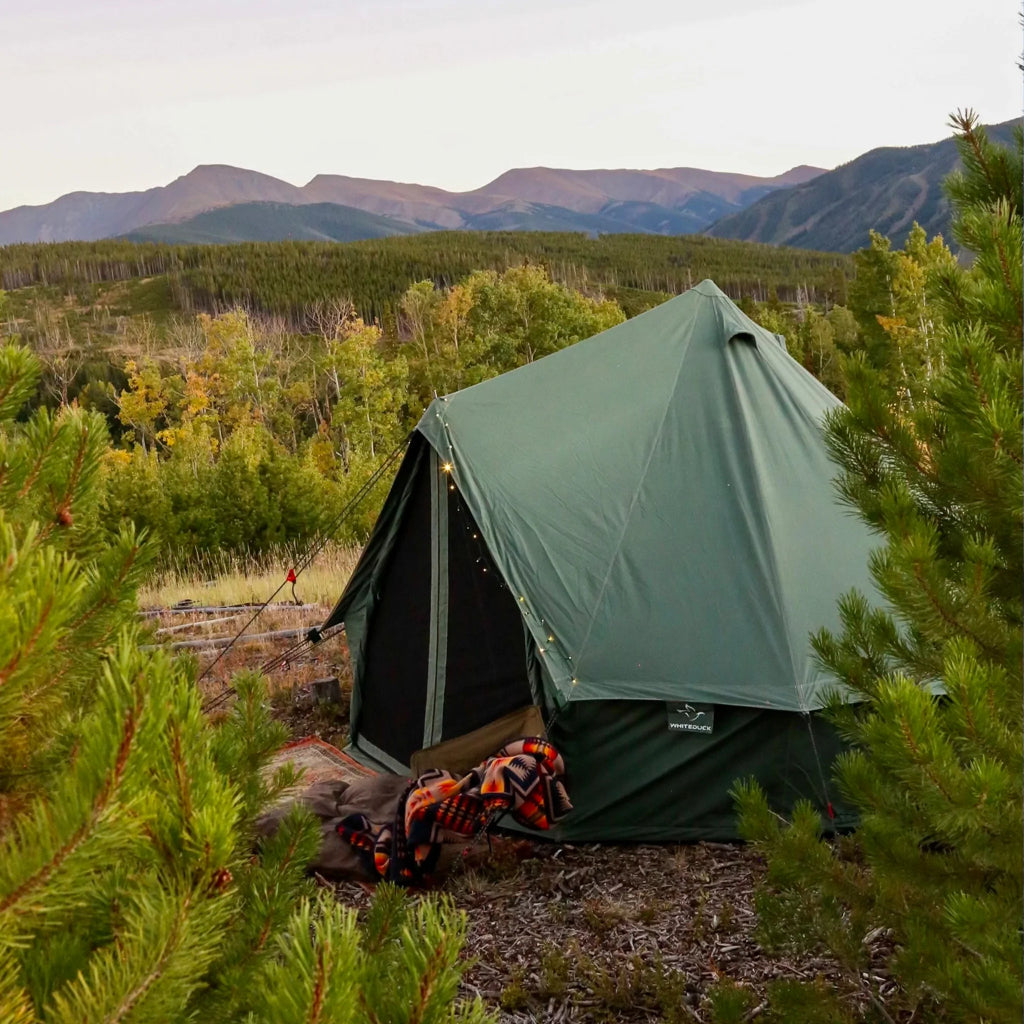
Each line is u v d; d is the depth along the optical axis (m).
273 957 1.80
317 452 41.03
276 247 161.62
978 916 2.42
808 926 3.26
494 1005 3.95
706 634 5.67
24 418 1.73
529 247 199.00
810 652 5.52
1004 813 2.44
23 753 1.54
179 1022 1.51
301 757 7.41
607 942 4.43
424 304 62.25
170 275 138.12
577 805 5.74
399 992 1.58
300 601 12.83
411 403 52.31
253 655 10.35
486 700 6.63
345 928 1.43
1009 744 2.51
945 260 2.86
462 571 6.71
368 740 7.67
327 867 5.25
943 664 2.88
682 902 4.80
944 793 2.42
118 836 1.19
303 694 8.98
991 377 2.47
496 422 6.92
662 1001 3.79
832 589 5.78
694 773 5.59
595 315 57.09
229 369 52.59
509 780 5.41
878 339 32.25
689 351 7.00
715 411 6.55
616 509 6.26
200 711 1.50
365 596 7.80
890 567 2.84
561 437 6.79
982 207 2.71
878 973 3.76
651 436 6.57
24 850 1.17
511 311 54.94
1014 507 2.74
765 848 3.25
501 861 5.40
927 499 3.09
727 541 5.96
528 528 6.25
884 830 2.90
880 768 3.04
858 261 34.56
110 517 15.20
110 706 1.21
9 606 1.17
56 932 1.43
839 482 3.18
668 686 5.54
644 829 5.65
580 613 5.88
